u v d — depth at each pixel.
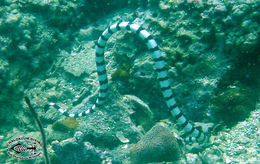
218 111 5.10
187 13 5.41
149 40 5.16
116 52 6.10
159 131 4.54
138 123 5.67
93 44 7.07
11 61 5.95
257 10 4.70
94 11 7.52
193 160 4.36
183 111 5.48
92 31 7.30
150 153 4.39
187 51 5.29
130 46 5.96
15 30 5.94
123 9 7.40
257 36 4.67
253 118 4.72
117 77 5.84
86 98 6.02
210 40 5.20
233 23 4.86
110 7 7.55
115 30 5.52
